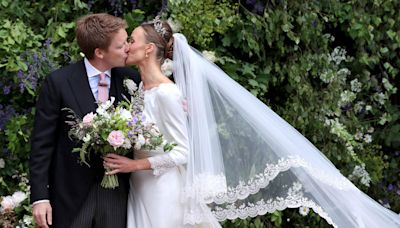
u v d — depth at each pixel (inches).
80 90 131.4
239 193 140.2
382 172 227.9
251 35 184.2
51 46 171.8
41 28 181.5
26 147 172.1
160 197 132.6
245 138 142.3
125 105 131.0
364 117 227.5
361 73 218.4
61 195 130.7
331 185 142.2
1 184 170.2
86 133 125.6
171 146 130.1
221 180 137.9
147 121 128.8
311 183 142.3
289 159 139.1
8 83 170.1
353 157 200.5
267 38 186.7
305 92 196.4
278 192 142.5
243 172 140.9
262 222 186.1
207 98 141.9
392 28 216.7
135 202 134.9
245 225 178.9
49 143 130.7
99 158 131.5
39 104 132.0
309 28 194.2
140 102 133.4
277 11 187.6
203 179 135.4
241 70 185.2
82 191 130.0
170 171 134.9
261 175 139.7
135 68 165.8
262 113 144.6
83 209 129.5
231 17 178.5
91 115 125.0
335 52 207.2
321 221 200.2
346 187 143.9
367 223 146.6
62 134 131.6
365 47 217.0
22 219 169.2
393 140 225.1
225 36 184.2
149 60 136.2
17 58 165.3
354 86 213.3
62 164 131.2
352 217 143.9
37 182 129.5
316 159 143.0
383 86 227.6
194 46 178.4
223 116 143.5
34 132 131.5
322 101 200.7
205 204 136.3
